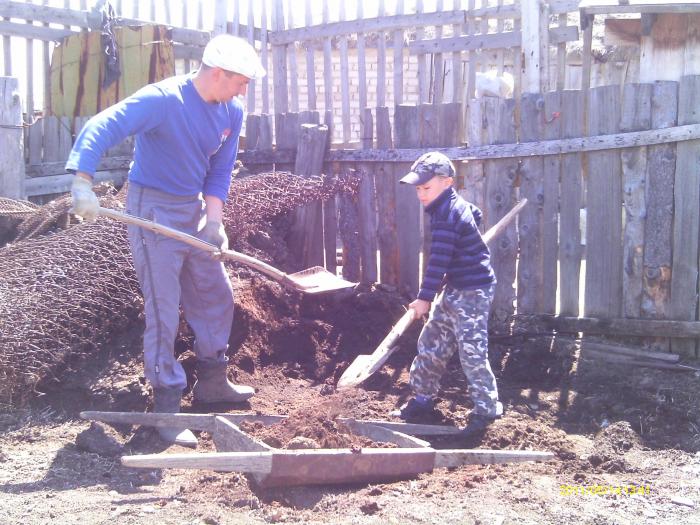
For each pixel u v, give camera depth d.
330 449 4.05
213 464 3.63
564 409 5.37
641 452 4.74
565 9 8.41
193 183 4.66
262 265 4.86
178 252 4.60
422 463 4.14
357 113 9.93
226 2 8.89
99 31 8.19
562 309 6.25
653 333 5.88
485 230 6.48
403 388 5.59
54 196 7.62
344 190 6.95
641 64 7.46
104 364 5.25
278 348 5.92
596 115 5.97
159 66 8.15
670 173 5.77
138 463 3.52
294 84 9.04
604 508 3.82
